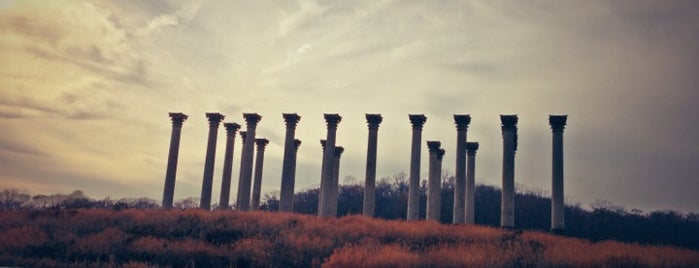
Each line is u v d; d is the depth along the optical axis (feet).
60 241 87.61
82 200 188.65
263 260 77.77
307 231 95.35
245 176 150.41
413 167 136.56
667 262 83.76
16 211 121.29
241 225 100.48
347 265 72.59
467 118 138.82
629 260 79.56
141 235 92.99
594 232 219.41
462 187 134.82
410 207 134.62
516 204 278.87
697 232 205.16
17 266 73.67
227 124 163.43
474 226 116.16
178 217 108.68
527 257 79.87
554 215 119.55
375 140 138.92
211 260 77.30
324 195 137.69
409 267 72.84
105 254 80.48
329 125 142.20
